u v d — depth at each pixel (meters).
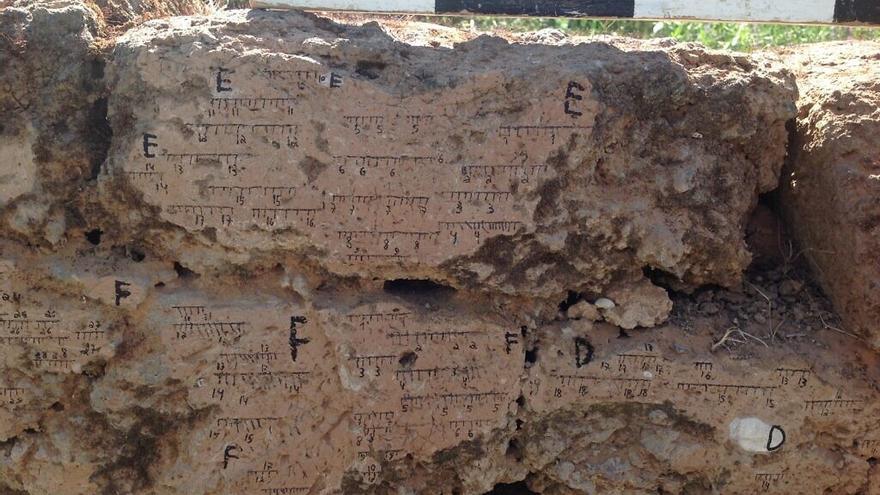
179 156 0.43
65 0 0.45
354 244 0.44
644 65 0.44
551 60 0.44
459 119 0.43
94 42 0.44
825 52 0.56
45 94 0.44
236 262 0.45
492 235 0.44
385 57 0.44
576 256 0.44
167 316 0.45
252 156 0.43
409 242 0.44
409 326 0.45
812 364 0.45
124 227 0.44
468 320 0.45
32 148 0.43
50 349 0.45
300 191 0.43
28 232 0.44
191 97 0.43
